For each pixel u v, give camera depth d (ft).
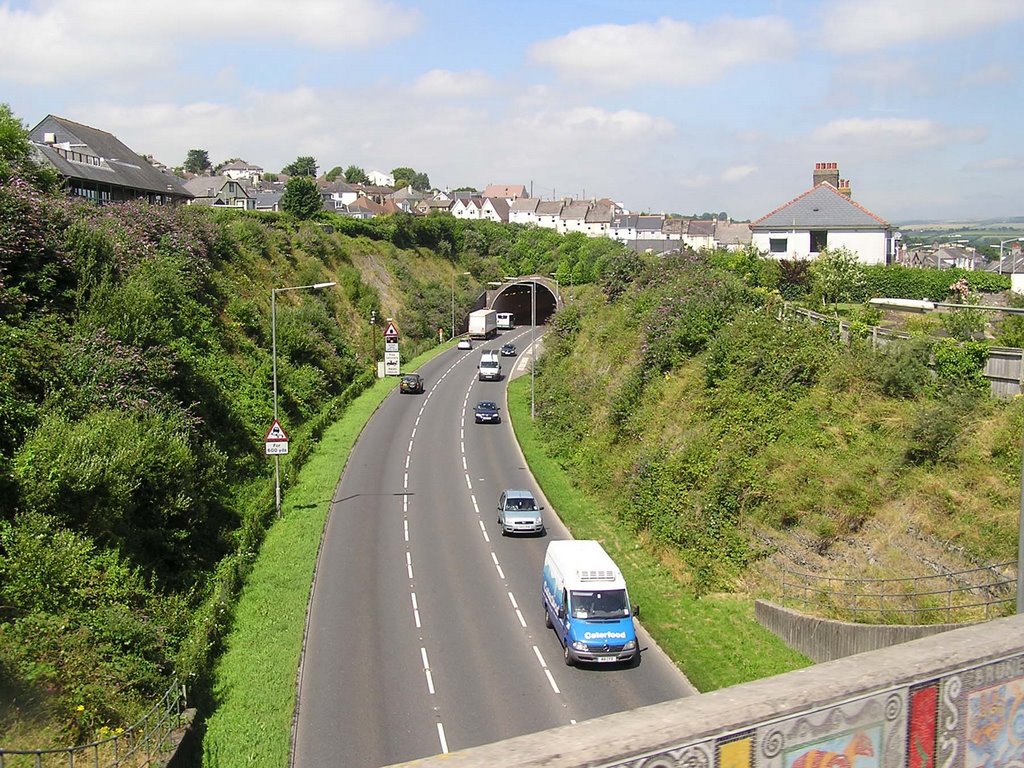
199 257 172.96
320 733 62.28
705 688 69.05
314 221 313.12
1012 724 20.22
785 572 83.56
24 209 109.50
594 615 73.92
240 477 121.80
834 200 197.06
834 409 97.76
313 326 211.82
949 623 63.87
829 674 17.80
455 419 188.34
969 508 77.87
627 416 130.62
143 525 85.76
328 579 95.14
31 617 59.77
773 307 131.75
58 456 74.08
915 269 174.40
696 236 539.29
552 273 389.60
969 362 98.53
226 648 75.20
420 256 366.43
